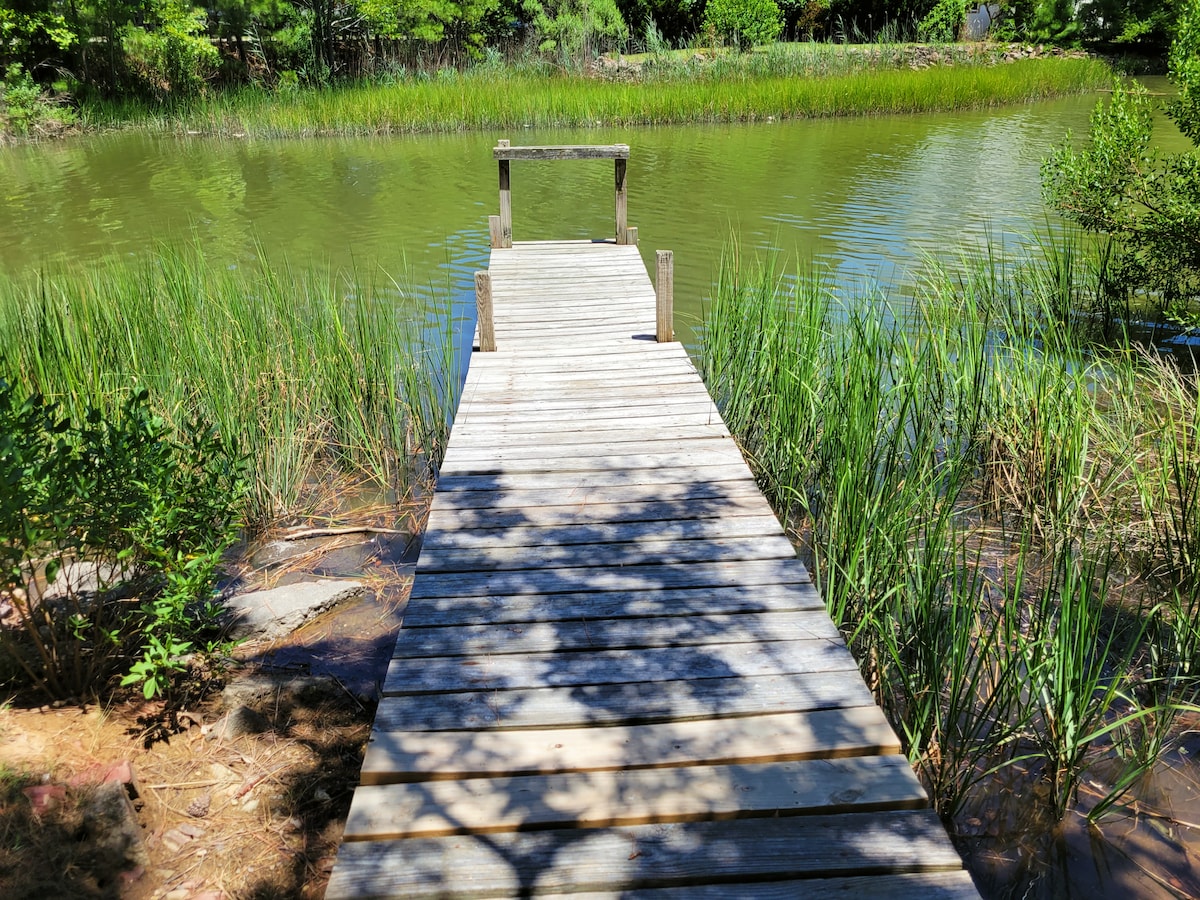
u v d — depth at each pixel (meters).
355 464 6.00
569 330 6.88
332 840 2.90
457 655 3.16
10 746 3.06
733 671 3.06
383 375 6.41
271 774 3.16
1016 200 12.84
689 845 2.39
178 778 3.10
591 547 3.88
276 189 14.84
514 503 4.29
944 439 5.87
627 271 8.43
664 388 5.73
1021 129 19.28
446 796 2.55
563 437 5.05
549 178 15.37
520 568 3.71
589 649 3.19
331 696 3.62
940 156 16.39
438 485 4.49
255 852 2.83
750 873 2.29
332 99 21.30
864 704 2.89
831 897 2.23
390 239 11.62
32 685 3.45
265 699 3.54
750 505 4.24
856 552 3.98
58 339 6.02
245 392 5.77
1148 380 5.78
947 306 7.37
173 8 22.75
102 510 3.38
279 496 5.49
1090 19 30.05
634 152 17.28
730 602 3.45
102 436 3.46
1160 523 4.79
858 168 15.41
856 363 5.47
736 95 20.98
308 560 5.00
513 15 29.39
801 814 2.49
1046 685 3.48
